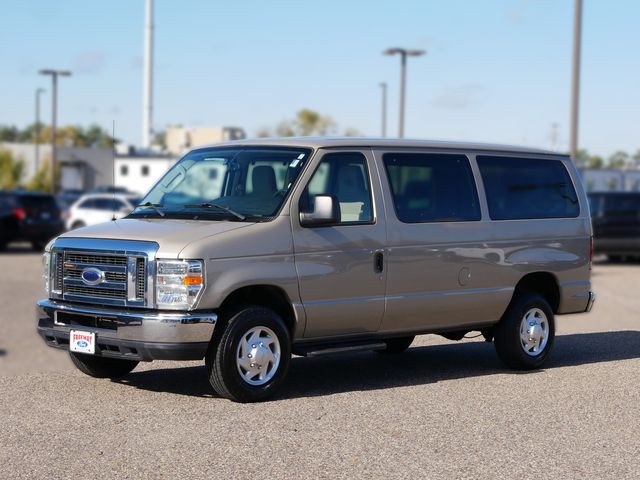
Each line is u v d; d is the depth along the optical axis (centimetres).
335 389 876
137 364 981
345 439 694
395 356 1082
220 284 780
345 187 870
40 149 9400
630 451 675
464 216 945
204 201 867
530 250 991
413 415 771
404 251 892
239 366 798
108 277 802
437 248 916
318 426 730
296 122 8844
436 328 932
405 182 911
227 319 795
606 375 962
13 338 1356
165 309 774
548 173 1030
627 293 1903
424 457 651
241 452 656
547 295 1042
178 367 984
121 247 793
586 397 852
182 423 734
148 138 8156
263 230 811
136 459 637
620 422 760
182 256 771
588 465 639
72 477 596
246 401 806
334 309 848
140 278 785
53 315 836
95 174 9550
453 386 896
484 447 679
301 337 842
